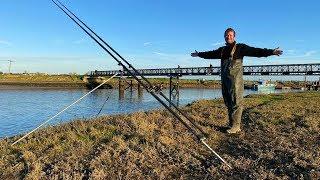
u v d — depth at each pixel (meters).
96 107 23.56
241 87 4.21
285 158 3.34
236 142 4.04
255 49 3.84
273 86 47.31
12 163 3.13
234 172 2.98
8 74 65.12
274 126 5.20
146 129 4.36
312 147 3.81
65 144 3.68
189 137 4.20
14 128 14.36
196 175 2.90
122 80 40.03
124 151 3.43
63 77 63.34
